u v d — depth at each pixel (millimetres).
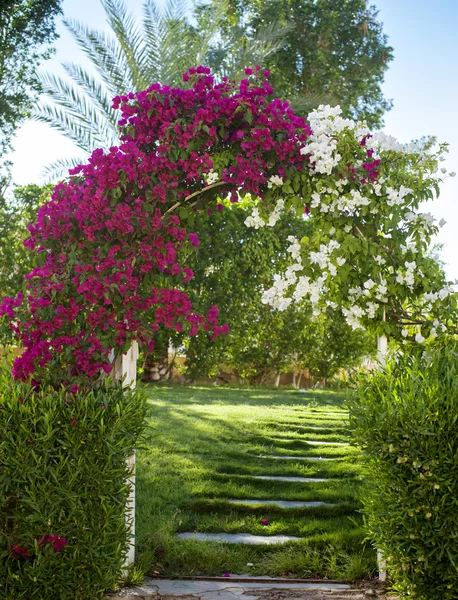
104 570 3332
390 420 3266
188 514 5020
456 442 3188
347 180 3996
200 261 14055
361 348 15180
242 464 6352
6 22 13781
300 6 16156
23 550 3242
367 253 3971
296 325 15094
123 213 3598
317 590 3703
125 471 3393
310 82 16172
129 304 3629
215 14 9570
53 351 3562
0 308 3629
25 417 3242
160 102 3711
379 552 3809
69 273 3631
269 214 4203
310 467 6285
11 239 13391
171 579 3951
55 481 3176
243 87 3852
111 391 3559
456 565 3146
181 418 8453
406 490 3246
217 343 14508
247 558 4266
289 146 3852
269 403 10734
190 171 3760
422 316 4082
